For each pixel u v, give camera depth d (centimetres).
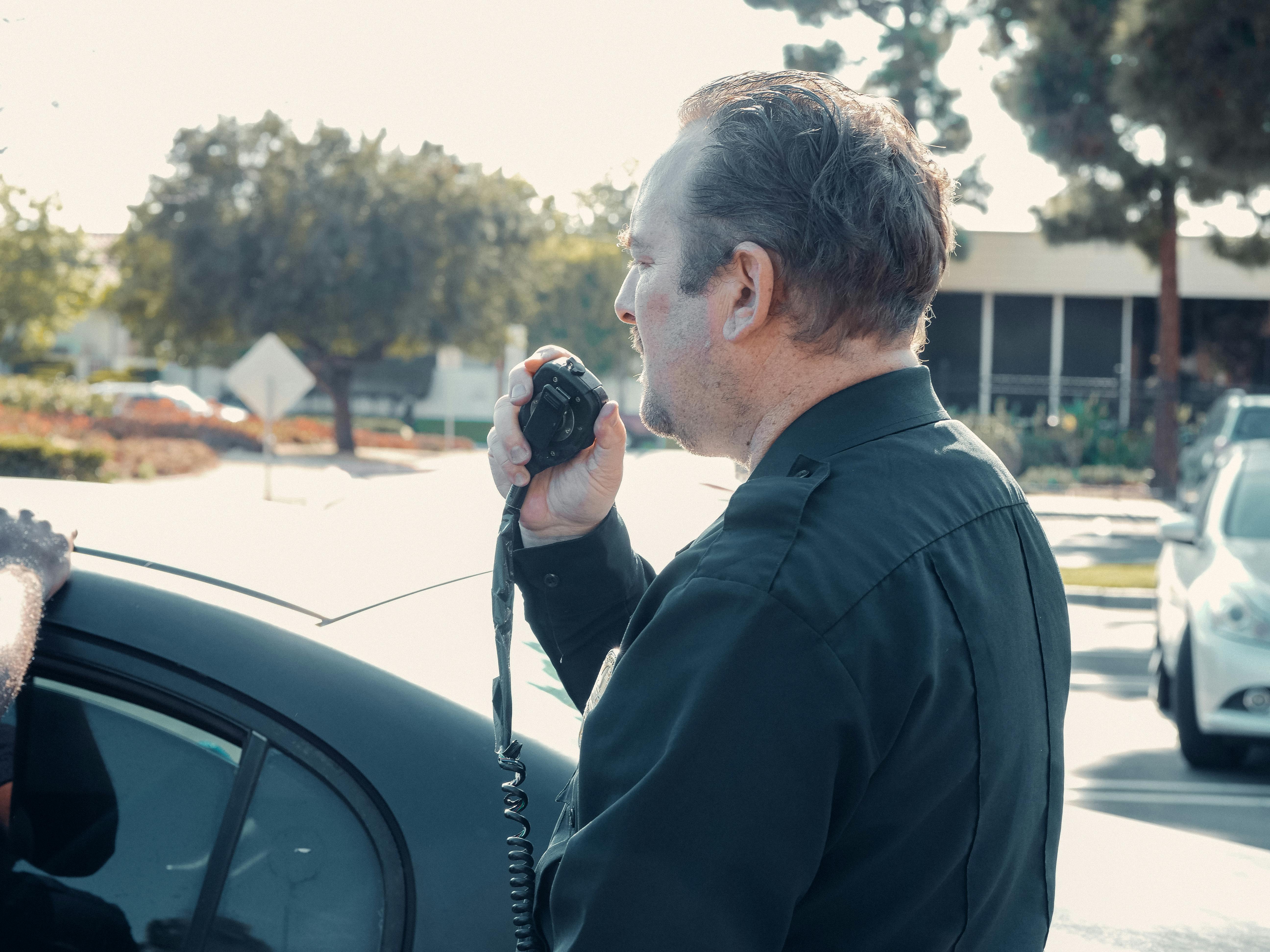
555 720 133
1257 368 3116
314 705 125
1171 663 629
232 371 1514
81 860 128
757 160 97
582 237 5456
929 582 90
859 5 2250
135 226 3228
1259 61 1358
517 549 123
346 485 227
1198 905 174
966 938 92
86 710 129
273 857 122
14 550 129
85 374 5225
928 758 88
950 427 104
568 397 118
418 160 3250
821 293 97
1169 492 2323
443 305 3225
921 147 103
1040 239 2898
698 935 84
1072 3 1950
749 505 92
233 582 138
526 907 109
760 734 84
